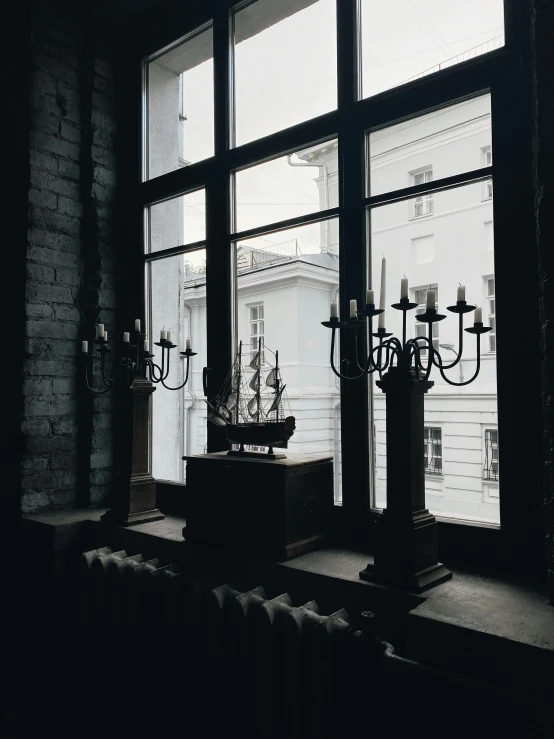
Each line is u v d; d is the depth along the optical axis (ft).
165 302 10.51
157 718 6.80
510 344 5.58
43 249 9.09
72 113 9.59
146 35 9.89
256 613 5.50
